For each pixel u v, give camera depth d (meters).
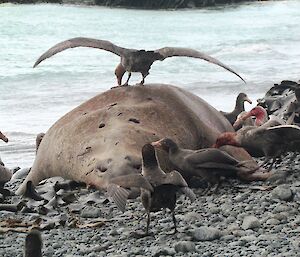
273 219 16.11
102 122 20.56
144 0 109.44
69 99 44.56
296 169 20.95
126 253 14.03
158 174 14.40
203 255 13.76
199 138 21.59
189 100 22.56
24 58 59.09
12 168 26.70
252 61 62.25
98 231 15.83
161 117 21.02
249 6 116.00
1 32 73.88
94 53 60.75
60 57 58.62
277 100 29.72
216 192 18.95
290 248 14.11
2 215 17.25
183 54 21.64
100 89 47.94
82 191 18.86
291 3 118.88
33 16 88.00
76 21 86.31
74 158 19.84
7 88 47.50
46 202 18.11
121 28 83.31
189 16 100.81
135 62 21.47
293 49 69.56
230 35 79.00
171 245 14.41
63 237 15.36
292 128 19.64
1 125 35.94
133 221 16.42
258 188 19.11
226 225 15.95
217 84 49.47
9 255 14.12
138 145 19.55
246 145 20.47
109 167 18.62
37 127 35.66
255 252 13.92
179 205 17.69
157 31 82.06
